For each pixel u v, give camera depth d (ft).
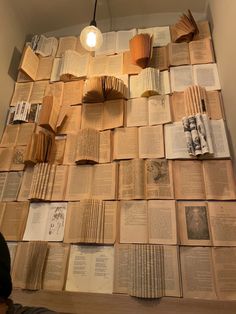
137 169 4.22
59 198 4.31
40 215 4.27
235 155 3.97
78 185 4.36
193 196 3.92
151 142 4.43
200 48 5.12
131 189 4.13
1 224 4.30
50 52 5.92
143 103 4.83
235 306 3.20
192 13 6.08
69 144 4.77
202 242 3.62
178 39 5.34
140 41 5.18
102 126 4.79
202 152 4.01
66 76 5.40
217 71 4.84
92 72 5.46
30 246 3.97
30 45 6.01
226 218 3.71
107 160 4.47
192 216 3.80
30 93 5.53
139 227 3.86
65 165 4.58
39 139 4.72
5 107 5.37
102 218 4.01
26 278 3.74
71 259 3.85
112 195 4.16
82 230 3.95
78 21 6.50
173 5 6.06
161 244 3.68
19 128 5.18
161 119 4.59
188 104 4.53
